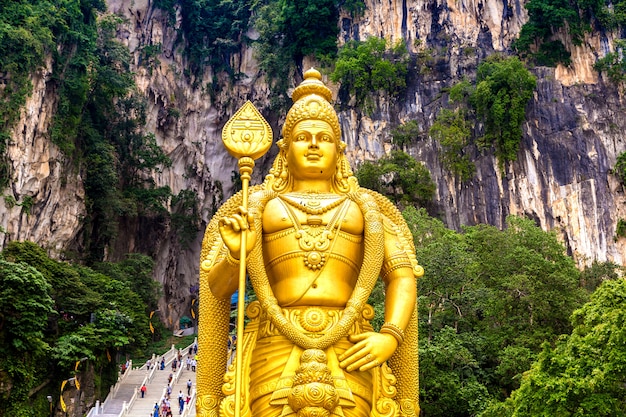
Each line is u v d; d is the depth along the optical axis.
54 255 44.25
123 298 39.94
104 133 54.16
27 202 41.88
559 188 50.00
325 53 57.78
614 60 53.97
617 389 15.34
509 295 30.64
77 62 46.19
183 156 62.31
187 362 37.06
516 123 50.22
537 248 35.84
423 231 32.91
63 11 45.72
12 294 28.17
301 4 57.72
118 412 28.22
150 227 57.59
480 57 56.09
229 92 65.06
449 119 52.25
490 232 35.62
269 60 58.97
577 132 51.59
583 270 45.16
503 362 26.84
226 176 64.50
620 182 49.94
